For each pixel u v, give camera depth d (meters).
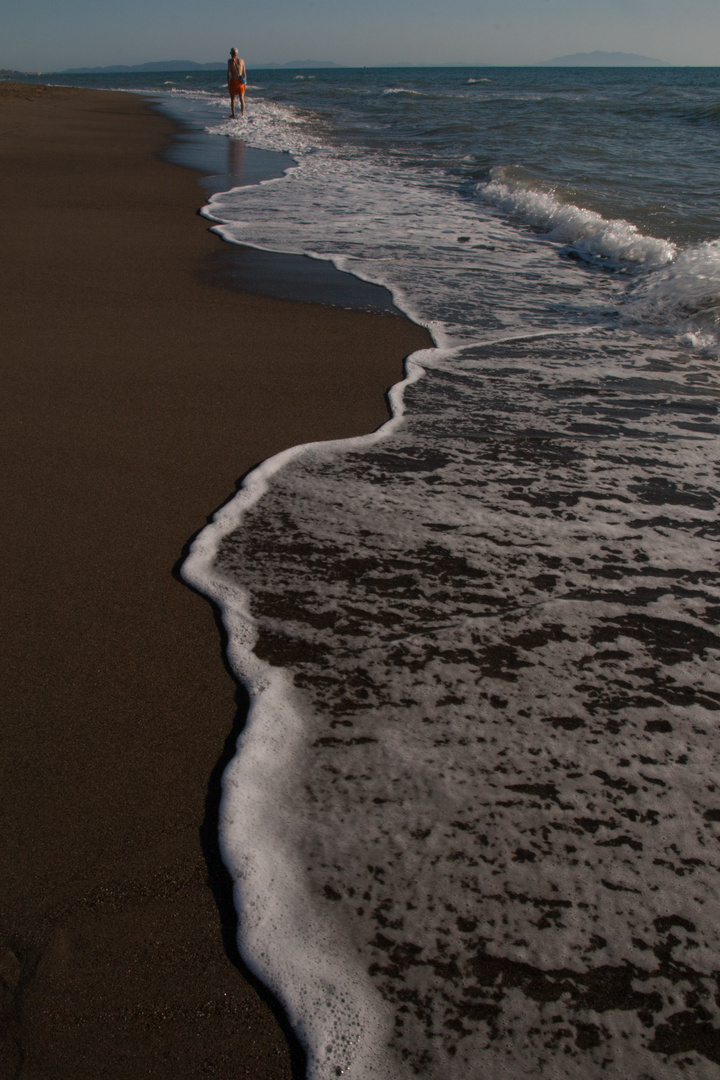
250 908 1.30
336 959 1.23
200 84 64.81
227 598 2.08
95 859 1.37
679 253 5.82
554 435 3.14
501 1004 1.17
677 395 3.58
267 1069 1.09
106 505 2.51
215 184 9.37
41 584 2.11
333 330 4.37
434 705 1.74
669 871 1.37
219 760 1.58
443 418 3.28
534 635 1.96
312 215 7.74
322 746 1.63
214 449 2.92
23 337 4.00
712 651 1.90
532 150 12.23
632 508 2.58
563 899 1.32
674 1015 1.16
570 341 4.34
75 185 8.72
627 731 1.67
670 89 31.55
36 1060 1.08
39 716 1.67
